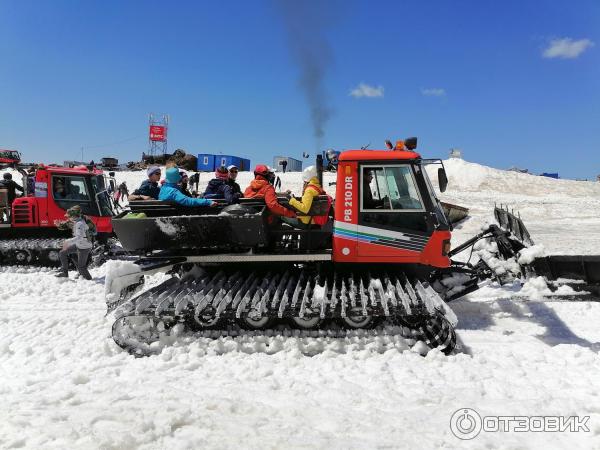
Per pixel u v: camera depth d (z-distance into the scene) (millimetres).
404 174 5719
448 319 4902
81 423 3348
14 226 10977
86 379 4547
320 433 3359
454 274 6398
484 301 6902
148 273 5707
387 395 4113
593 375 4492
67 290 8469
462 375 4527
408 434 3355
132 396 4027
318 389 4289
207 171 45500
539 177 34438
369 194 5727
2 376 4777
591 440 3303
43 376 4684
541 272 5848
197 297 5395
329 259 5691
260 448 3084
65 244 9281
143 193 7547
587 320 6203
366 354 5074
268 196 5676
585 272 5664
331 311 5105
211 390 4297
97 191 11375
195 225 5516
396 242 5676
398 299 5277
